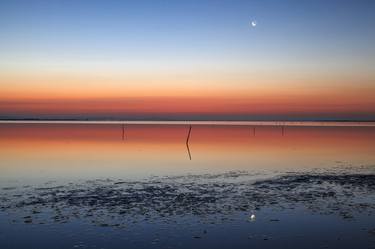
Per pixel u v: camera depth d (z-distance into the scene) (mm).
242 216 13641
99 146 46781
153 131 106062
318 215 13781
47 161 30672
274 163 28906
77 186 19016
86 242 11141
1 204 15203
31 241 11234
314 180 20859
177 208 14617
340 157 32938
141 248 10727
